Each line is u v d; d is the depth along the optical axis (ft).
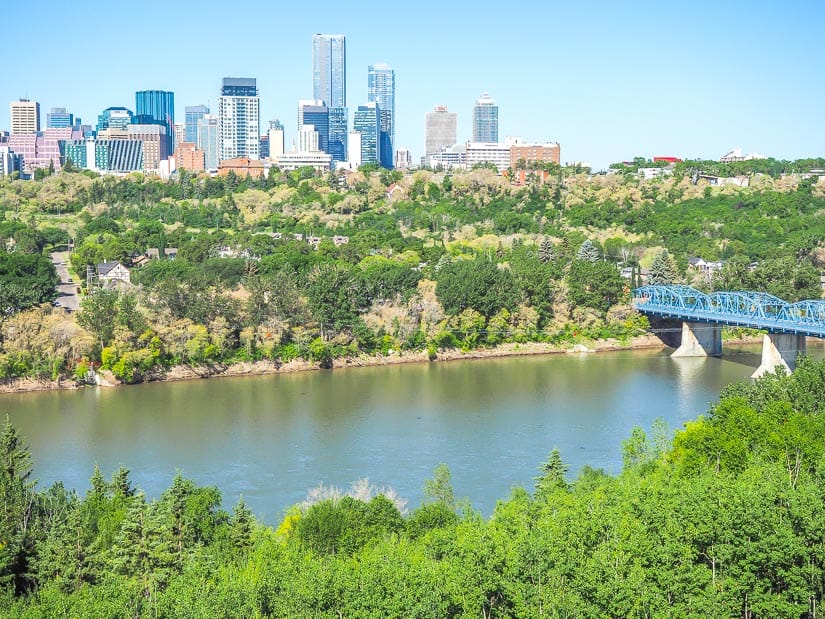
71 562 359.46
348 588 321.32
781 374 553.64
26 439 605.31
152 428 633.61
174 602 324.60
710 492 368.89
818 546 334.44
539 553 335.88
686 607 323.57
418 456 558.15
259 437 605.73
